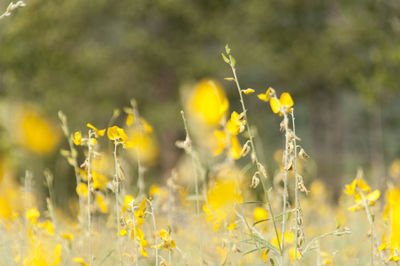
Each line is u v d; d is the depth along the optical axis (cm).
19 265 269
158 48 1410
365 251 325
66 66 1387
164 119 1378
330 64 1352
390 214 209
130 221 214
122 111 1452
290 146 193
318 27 1446
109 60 1404
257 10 1402
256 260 276
